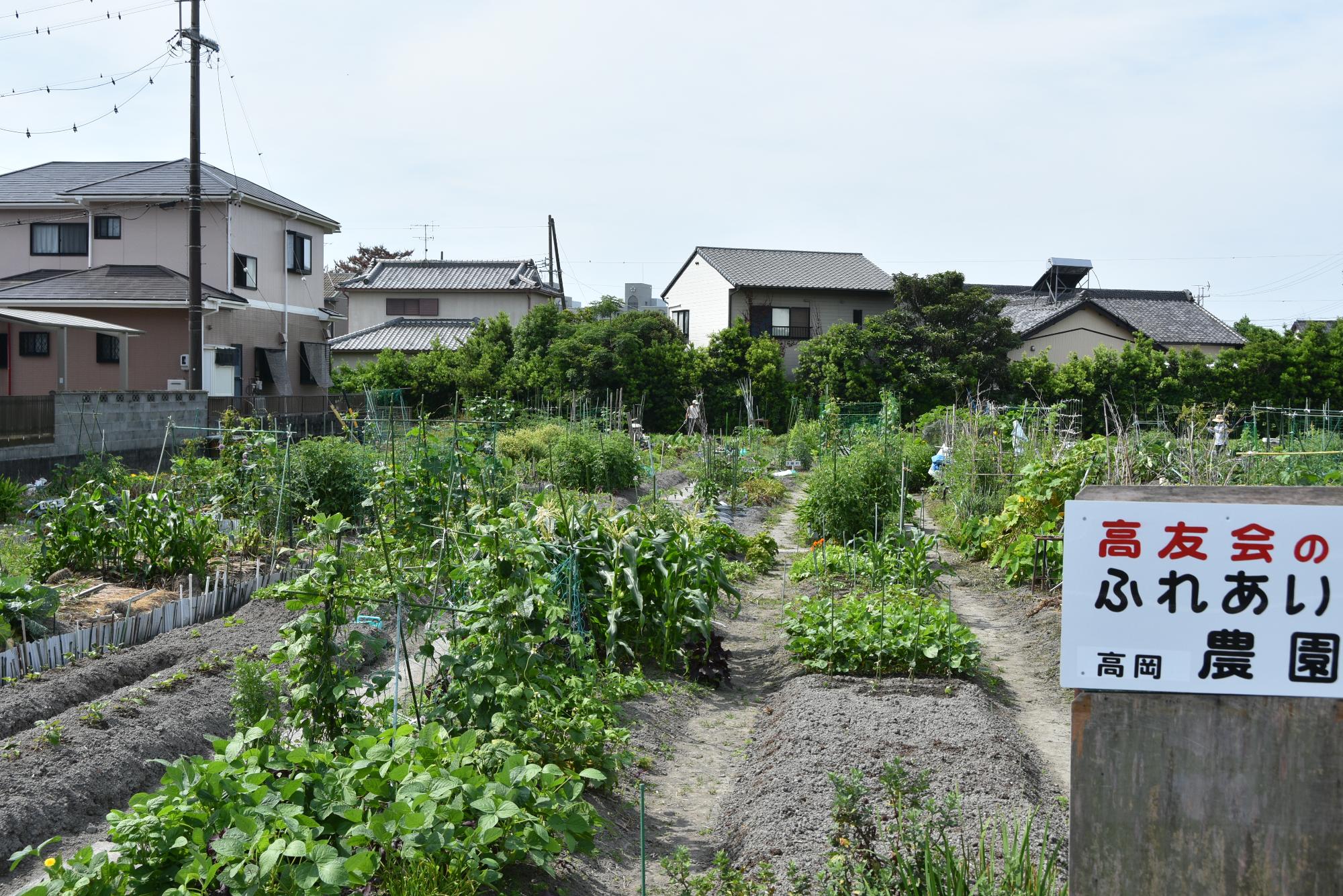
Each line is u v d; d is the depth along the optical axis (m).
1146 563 2.65
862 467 14.33
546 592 6.12
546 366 32.59
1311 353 33.75
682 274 40.94
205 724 6.50
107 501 10.25
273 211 27.89
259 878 3.64
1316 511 2.57
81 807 5.35
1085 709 2.70
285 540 11.95
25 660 7.15
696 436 27.89
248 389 26.64
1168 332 39.31
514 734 5.23
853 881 4.26
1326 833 2.60
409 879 3.88
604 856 4.94
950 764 5.82
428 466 9.38
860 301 37.81
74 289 24.06
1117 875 2.70
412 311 41.66
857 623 8.27
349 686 5.05
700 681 8.10
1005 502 13.28
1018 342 34.44
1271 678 2.61
